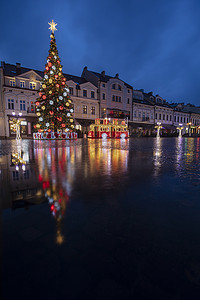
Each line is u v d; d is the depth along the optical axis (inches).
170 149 312.3
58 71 668.1
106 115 1259.8
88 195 75.9
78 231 48.7
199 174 116.6
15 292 30.0
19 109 972.6
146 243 43.8
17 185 89.2
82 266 36.2
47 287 31.2
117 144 427.2
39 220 54.4
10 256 38.6
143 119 1507.1
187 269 35.6
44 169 129.0
